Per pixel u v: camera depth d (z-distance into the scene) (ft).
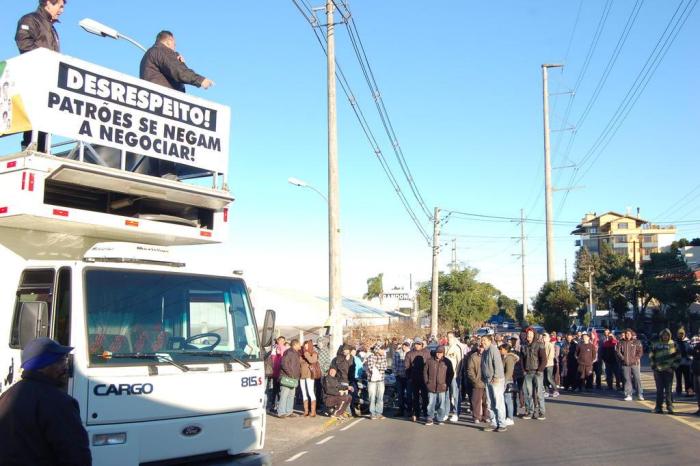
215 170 25.29
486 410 51.13
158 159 23.99
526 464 32.50
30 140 21.02
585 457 33.60
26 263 20.84
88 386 18.35
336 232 60.34
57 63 20.34
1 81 20.99
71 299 18.95
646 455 33.50
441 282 196.13
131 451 18.75
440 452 36.76
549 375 62.69
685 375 59.06
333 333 58.75
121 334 19.57
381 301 226.17
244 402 21.84
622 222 328.29
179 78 25.27
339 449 38.78
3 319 20.31
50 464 12.28
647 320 183.42
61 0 23.77
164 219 23.57
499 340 64.28
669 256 176.14
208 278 22.45
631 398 57.93
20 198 19.26
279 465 34.24
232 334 22.61
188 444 19.98
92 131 21.18
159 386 19.62
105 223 21.35
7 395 12.43
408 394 53.67
